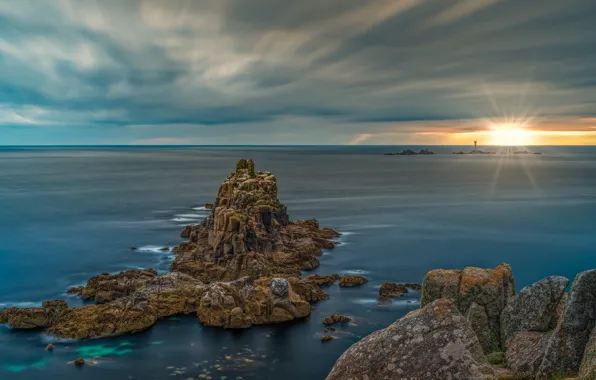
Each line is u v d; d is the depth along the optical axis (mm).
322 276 93875
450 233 144875
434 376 15766
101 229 144875
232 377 57344
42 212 178500
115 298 81438
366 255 116250
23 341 65875
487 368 15664
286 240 115000
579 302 24438
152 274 90812
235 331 70125
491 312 35000
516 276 101625
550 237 139000
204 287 81500
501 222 164750
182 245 114750
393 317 75500
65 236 134625
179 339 67312
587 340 23625
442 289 37406
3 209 185375
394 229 150750
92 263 106688
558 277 31797
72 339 66375
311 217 174375
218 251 98438
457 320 16844
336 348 65000
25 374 57844
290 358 62062
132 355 62531
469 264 108938
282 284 76812
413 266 107000
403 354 16625
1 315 72312
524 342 28781
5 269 102125
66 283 92812
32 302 82250
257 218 111875
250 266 93688
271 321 73312
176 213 177625
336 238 135750
